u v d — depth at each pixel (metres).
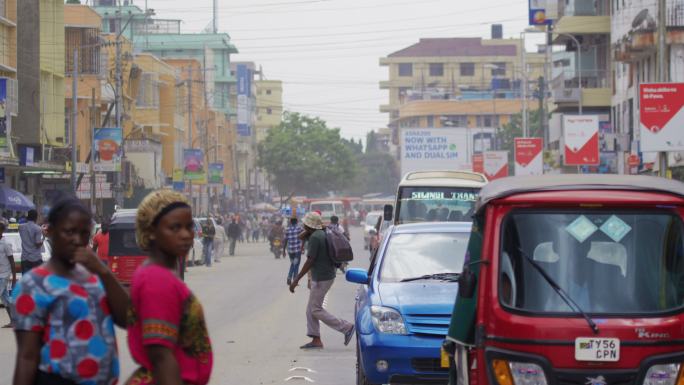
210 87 122.12
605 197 8.30
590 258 8.24
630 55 54.84
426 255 13.59
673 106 26.48
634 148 55.06
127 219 28.80
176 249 5.87
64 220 6.10
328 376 14.46
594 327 7.98
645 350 8.00
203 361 5.83
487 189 8.78
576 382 7.98
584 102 65.44
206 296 29.53
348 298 28.58
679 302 8.12
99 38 66.56
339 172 133.00
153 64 85.69
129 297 6.19
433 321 12.16
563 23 65.75
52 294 6.04
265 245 82.50
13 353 17.33
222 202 111.56
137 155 73.25
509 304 8.16
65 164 52.09
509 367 8.05
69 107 63.81
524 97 82.69
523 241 8.30
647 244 8.26
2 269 21.44
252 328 20.92
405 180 30.25
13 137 45.59
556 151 68.12
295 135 132.50
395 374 12.13
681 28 49.75
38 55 49.88
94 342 6.09
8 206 44.03
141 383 5.72
